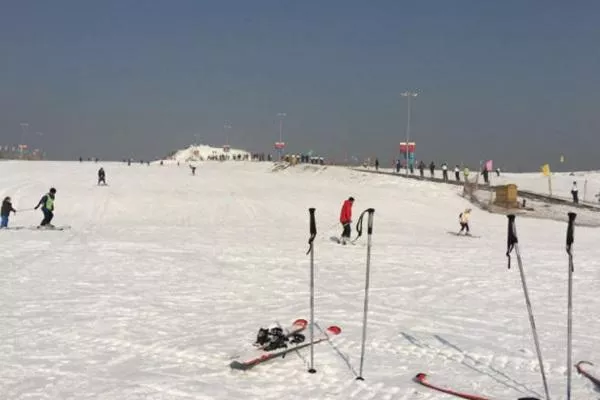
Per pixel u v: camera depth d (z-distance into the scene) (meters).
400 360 8.13
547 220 33.91
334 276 14.64
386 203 37.84
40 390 6.75
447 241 23.66
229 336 9.11
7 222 24.92
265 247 19.75
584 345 8.91
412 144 62.12
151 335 9.09
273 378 7.37
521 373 7.66
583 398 6.80
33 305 10.84
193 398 6.62
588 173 67.00
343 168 61.72
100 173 44.72
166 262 16.05
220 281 13.62
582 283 14.37
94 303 11.09
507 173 72.31
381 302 11.83
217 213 32.59
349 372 7.62
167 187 45.19
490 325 10.11
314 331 9.45
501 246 22.19
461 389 7.05
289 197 40.06
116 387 6.89
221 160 105.81
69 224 26.62
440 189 44.16
